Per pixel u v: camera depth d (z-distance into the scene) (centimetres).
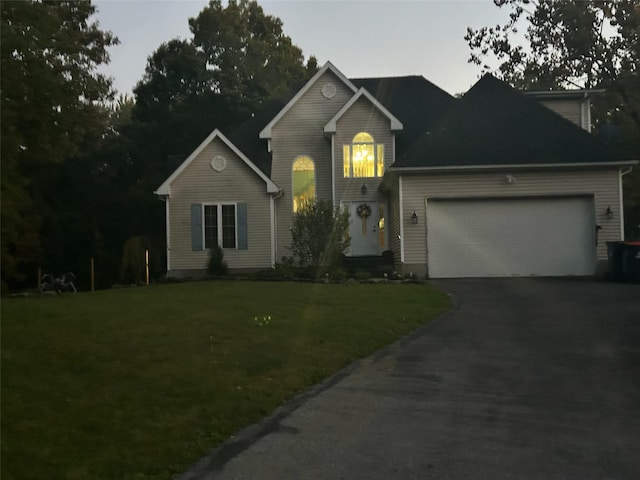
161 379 731
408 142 2483
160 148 3719
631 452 552
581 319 1176
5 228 2192
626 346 951
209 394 693
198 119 3781
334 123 2377
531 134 2053
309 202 2052
